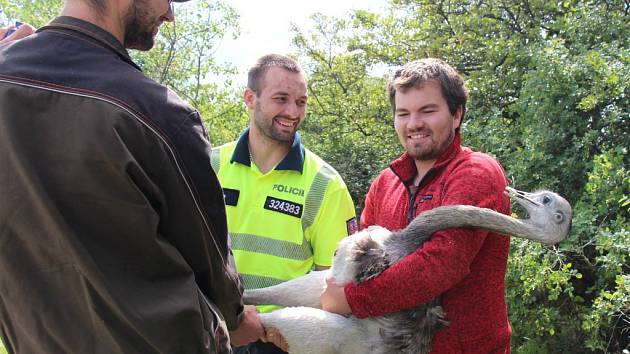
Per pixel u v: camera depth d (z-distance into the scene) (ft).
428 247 7.84
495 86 27.12
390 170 10.05
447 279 7.71
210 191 6.03
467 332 8.35
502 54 26.84
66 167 5.28
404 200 9.26
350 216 11.05
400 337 8.36
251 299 9.53
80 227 5.33
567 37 26.35
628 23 24.03
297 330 8.39
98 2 5.77
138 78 5.68
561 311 21.04
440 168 8.74
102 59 5.64
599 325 17.92
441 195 8.52
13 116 5.24
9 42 5.89
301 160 10.92
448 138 8.70
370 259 8.39
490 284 8.43
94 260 5.32
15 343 5.93
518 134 23.98
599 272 19.35
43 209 5.24
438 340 8.45
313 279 9.43
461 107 8.86
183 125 5.76
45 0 42.09
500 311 8.55
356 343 8.48
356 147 34.12
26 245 5.44
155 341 5.51
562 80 21.90
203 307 6.01
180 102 5.88
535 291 20.39
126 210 5.38
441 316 8.35
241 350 10.28
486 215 7.78
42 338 5.61
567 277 18.01
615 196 18.38
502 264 8.58
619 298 16.81
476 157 8.53
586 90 21.35
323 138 36.73
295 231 10.63
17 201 5.31
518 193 8.76
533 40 27.91
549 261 19.27
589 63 21.35
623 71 20.57
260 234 10.61
